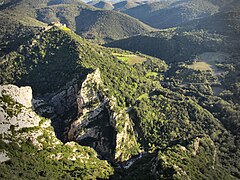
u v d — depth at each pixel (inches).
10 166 4121.6
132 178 4717.0
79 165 5073.8
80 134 6520.7
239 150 6299.2
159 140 6806.1
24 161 4382.4
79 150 5521.7
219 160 5792.3
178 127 7175.2
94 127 6619.1
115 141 6274.6
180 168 4603.8
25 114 5310.0
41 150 4943.4
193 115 7588.6
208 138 6151.6
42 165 4547.2
